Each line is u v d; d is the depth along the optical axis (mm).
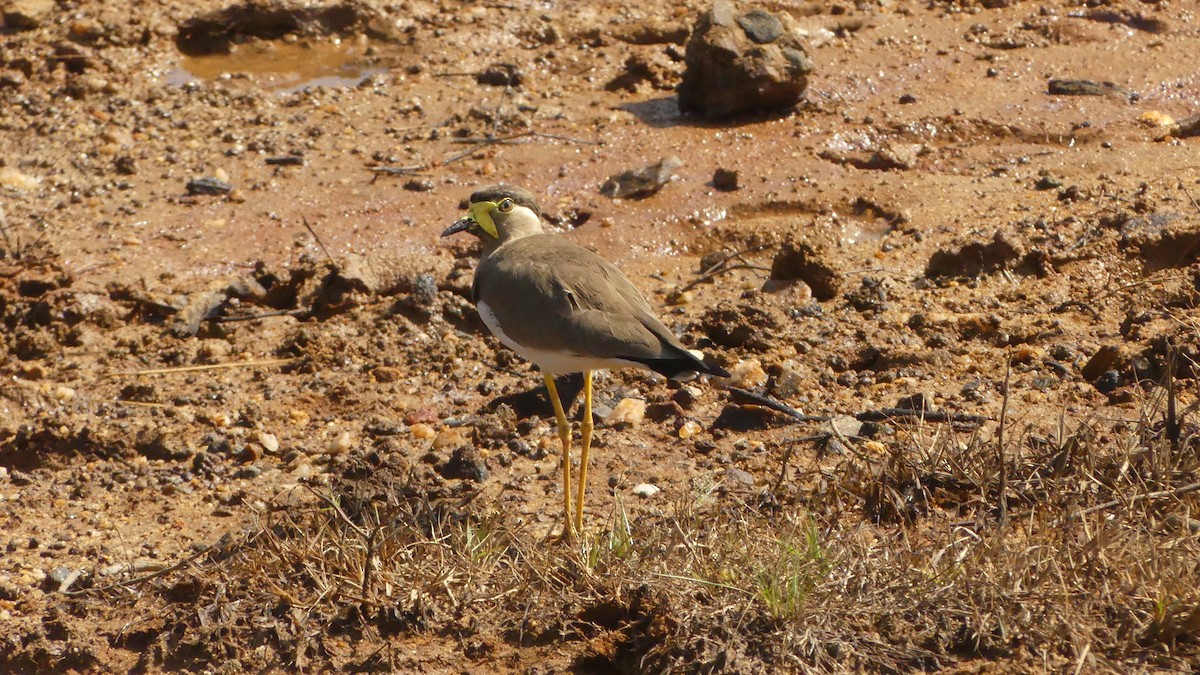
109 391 12680
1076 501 9062
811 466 10469
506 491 10578
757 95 17250
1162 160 15789
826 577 8453
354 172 16594
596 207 15680
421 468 10688
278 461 11406
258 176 16594
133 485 11125
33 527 10570
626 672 8422
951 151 16484
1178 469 9406
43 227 15539
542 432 11500
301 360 12938
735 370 12125
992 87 17859
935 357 12117
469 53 19484
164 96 18422
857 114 17359
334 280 14008
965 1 20266
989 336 12562
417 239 15148
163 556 10023
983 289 13508
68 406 12453
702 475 10562
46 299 13977
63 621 9273
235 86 18797
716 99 17359
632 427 11508
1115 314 12742
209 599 9305
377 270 14109
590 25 20062
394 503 9797
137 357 13297
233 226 15570
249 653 8875
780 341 12664
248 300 14148
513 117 17625
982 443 9875
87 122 17734
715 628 8273
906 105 17500
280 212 15805
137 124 17766
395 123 17734
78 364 13172
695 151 16688
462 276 13984
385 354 13000
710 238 15211
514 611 8984
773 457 10758
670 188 15953
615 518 9648
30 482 11266
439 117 17844
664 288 14195
